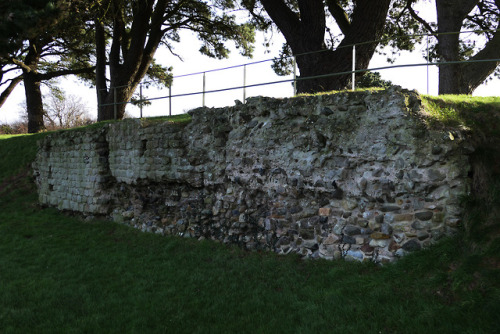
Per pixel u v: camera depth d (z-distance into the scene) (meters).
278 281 4.91
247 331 3.77
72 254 7.05
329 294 4.26
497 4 12.88
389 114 4.89
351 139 5.24
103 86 19.47
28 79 24.16
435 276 4.01
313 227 5.59
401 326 3.49
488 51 10.67
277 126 6.06
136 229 8.34
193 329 3.89
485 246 3.88
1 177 14.30
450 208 4.54
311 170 5.60
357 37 10.16
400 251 4.74
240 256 6.07
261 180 6.22
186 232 7.39
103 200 9.34
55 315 4.36
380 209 4.99
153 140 8.08
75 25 17.61
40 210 11.40
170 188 7.94
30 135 17.31
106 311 4.41
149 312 4.29
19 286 5.41
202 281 5.16
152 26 19.16
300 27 11.23
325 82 10.41
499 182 4.30
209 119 7.18
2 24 13.84
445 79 10.58
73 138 10.52
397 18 15.58
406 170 4.77
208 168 7.10
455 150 4.60
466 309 3.43
